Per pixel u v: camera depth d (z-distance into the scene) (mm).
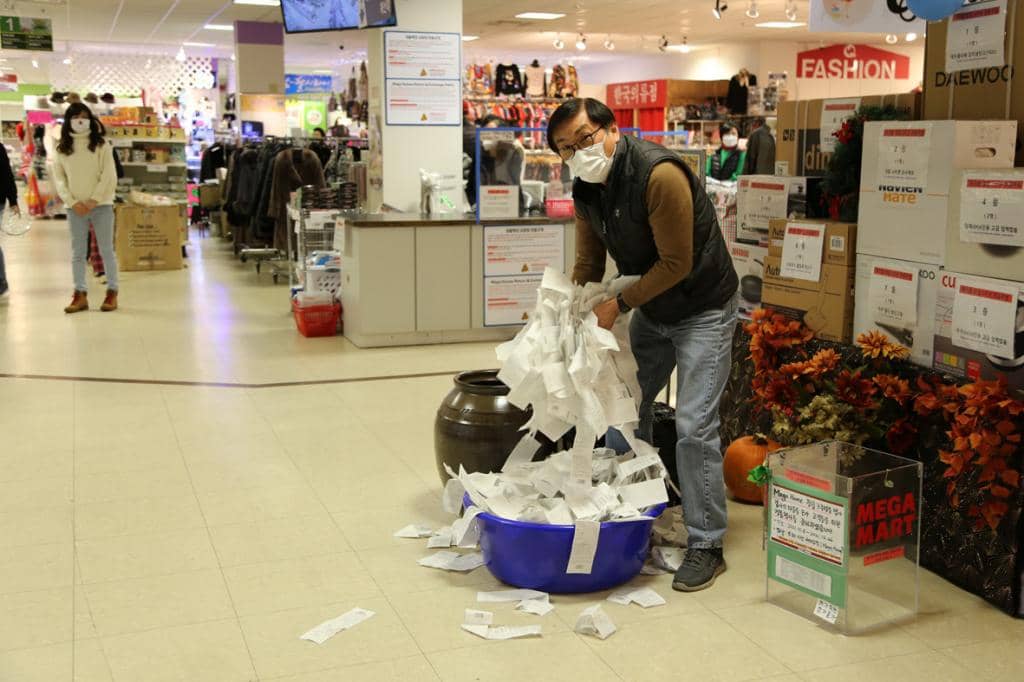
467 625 2770
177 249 10984
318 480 4059
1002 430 2725
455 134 7844
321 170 9906
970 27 3311
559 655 2627
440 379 5871
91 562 3225
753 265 4055
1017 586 2803
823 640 2703
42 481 4031
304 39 17047
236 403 5293
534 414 3098
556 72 13953
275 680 2500
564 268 7164
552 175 7129
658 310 3111
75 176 7883
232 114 17547
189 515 3654
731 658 2605
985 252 2881
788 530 2848
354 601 2949
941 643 2678
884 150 3234
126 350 6656
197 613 2867
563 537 2885
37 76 23891
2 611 2873
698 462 3070
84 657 2611
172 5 13609
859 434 3197
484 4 13695
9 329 7383
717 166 12547
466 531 3088
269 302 8742
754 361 3680
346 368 6148
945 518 3033
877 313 3307
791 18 14602
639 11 14352
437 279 6871
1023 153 3156
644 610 2895
